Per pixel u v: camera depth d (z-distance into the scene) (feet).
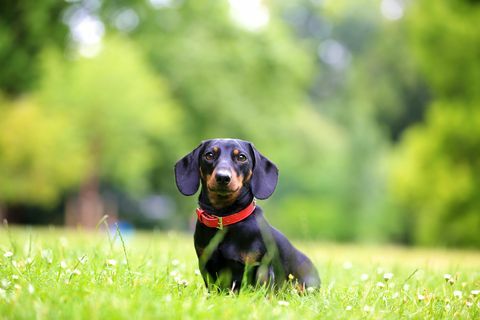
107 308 11.03
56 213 95.35
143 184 85.35
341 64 165.68
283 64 92.38
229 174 14.14
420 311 13.71
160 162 88.58
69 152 71.61
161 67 86.99
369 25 160.76
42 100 72.13
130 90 73.31
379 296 14.38
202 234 14.75
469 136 61.93
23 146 69.10
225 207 14.74
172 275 15.66
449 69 65.36
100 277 14.29
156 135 84.84
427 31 66.80
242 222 14.53
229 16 93.40
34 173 71.36
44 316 10.68
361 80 125.70
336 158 112.88
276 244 15.38
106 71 72.43
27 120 68.59
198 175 15.37
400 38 120.26
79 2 68.90
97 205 83.20
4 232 36.09
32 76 58.90
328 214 104.68
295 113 99.30
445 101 65.77
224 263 14.60
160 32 87.15
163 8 86.94
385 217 100.58
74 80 72.02
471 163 63.16
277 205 115.96
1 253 16.78
